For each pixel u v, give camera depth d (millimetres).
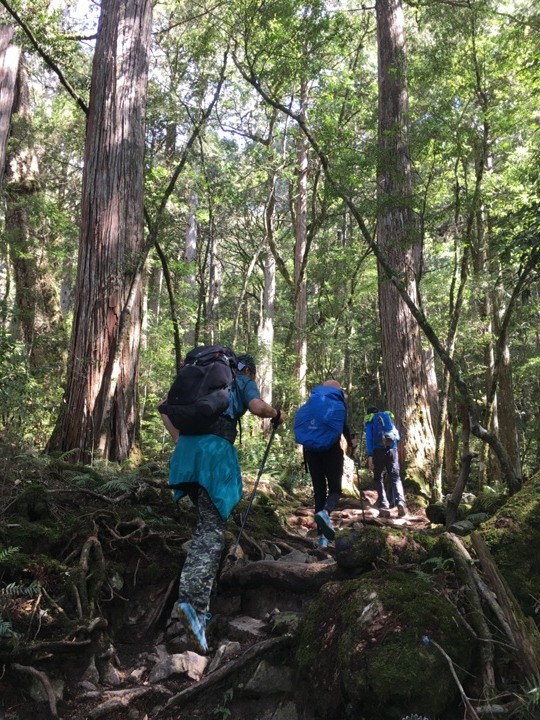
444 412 9547
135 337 7688
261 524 5590
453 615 3057
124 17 8070
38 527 4043
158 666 3494
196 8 13195
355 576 3781
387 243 9875
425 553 3816
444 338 14758
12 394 6211
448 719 2828
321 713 3006
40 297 13148
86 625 3447
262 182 19000
